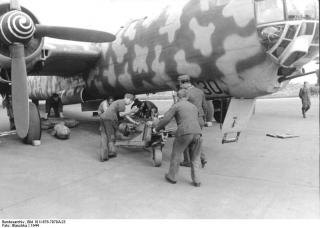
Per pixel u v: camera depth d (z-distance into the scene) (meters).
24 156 6.90
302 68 6.10
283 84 6.27
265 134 9.89
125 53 8.48
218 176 5.57
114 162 6.48
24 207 4.14
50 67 9.74
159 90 8.77
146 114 8.97
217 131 10.33
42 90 13.95
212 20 6.04
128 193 4.72
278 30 5.20
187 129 4.90
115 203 4.33
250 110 6.86
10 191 4.73
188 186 5.05
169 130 6.11
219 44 5.94
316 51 5.64
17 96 6.55
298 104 24.28
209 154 7.21
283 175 5.62
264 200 4.48
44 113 15.59
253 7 5.41
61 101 11.99
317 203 4.37
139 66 8.01
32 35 6.55
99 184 5.11
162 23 7.24
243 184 5.16
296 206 4.27
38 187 4.93
